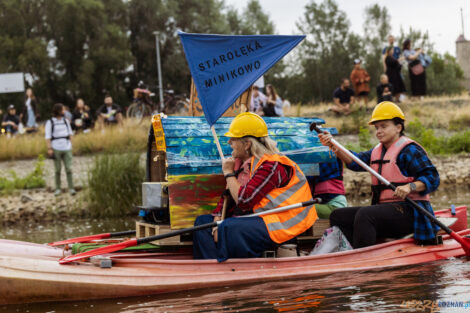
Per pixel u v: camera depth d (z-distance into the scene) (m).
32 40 42.94
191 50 5.16
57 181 11.95
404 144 5.20
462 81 54.28
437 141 16.34
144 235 5.51
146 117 19.30
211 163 5.15
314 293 4.14
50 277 4.21
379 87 18.88
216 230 4.80
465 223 5.87
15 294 4.16
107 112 18.55
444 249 5.15
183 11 50.94
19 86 19.58
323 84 56.66
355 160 5.25
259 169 4.76
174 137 5.15
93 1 43.81
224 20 53.84
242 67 5.31
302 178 4.95
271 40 5.40
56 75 45.19
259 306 3.88
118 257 4.88
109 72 45.16
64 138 11.91
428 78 52.81
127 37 46.34
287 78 57.72
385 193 5.26
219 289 4.39
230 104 5.21
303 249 5.61
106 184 10.79
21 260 4.29
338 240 5.14
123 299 4.27
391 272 4.67
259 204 4.80
